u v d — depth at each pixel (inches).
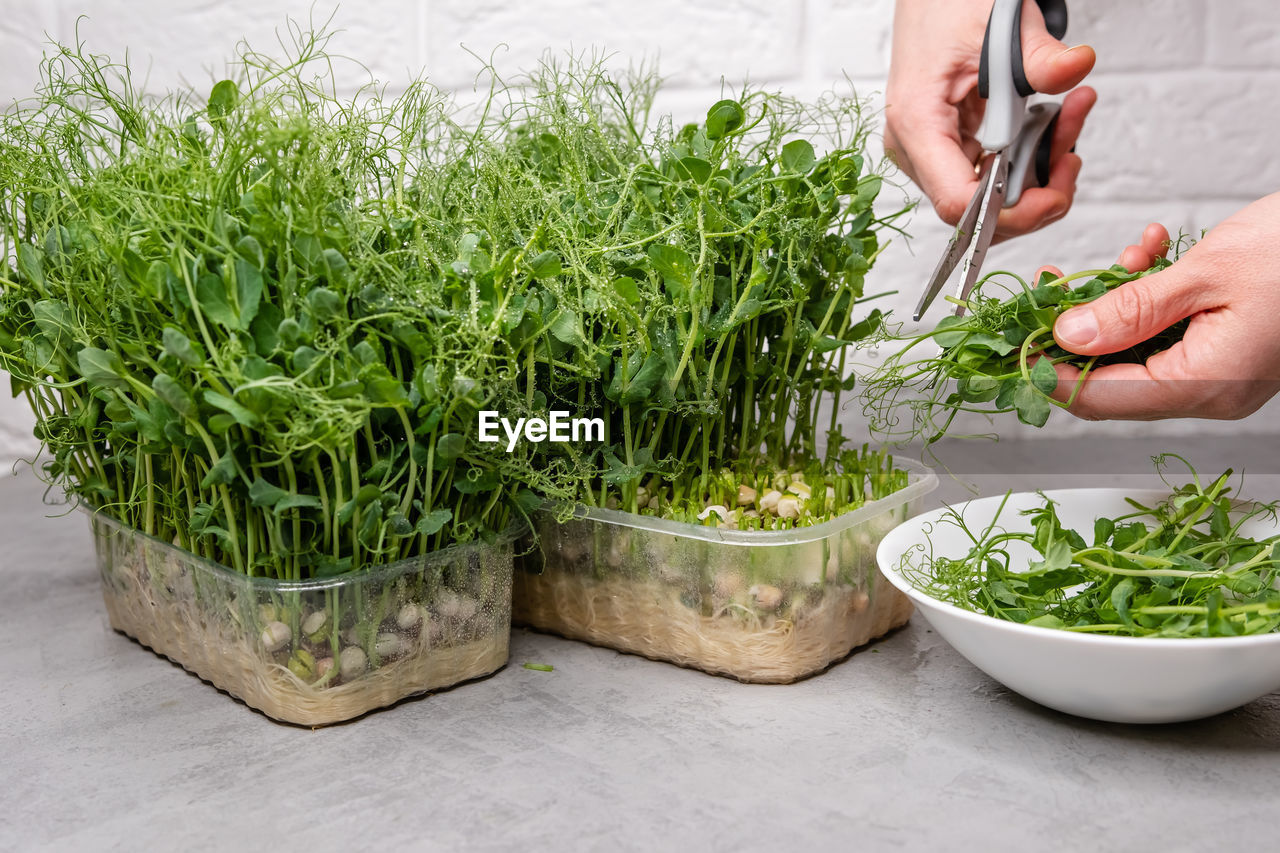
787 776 17.3
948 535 21.3
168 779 17.6
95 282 18.6
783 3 39.1
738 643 20.7
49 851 15.5
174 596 21.5
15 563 29.1
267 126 16.6
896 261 40.4
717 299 21.3
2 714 20.2
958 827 15.7
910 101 28.3
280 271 17.0
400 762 18.0
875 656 22.3
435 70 40.3
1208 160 40.0
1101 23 39.0
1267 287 18.4
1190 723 19.0
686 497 22.7
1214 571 18.0
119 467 22.0
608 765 17.8
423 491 19.1
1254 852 15.0
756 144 23.5
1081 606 18.5
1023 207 26.9
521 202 20.5
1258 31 38.8
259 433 17.5
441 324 17.7
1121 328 18.9
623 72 34.6
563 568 22.8
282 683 19.1
